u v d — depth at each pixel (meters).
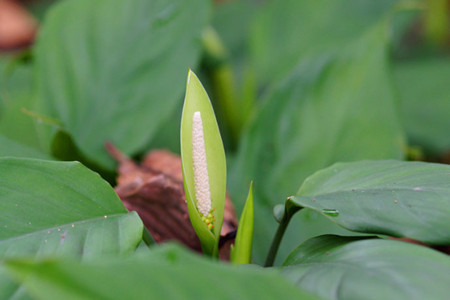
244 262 0.60
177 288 0.51
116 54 0.73
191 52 0.71
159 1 0.73
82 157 0.68
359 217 0.56
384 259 0.55
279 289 0.51
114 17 0.73
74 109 0.72
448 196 0.57
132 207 0.64
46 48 0.73
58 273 0.50
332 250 0.57
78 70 0.73
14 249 0.56
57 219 0.57
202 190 0.59
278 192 0.68
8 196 0.58
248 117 0.86
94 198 0.58
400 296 0.53
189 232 0.64
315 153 0.69
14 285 0.54
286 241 0.66
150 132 0.70
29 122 0.74
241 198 0.68
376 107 0.69
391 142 0.68
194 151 0.59
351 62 0.70
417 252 0.55
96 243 0.57
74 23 0.74
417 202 0.57
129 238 0.57
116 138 0.71
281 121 0.70
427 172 0.58
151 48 0.72
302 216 0.66
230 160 0.76
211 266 0.51
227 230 0.64
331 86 0.70
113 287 0.50
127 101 0.71
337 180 0.60
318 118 0.69
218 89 0.86
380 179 0.59
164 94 0.71
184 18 0.72
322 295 0.54
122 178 0.68
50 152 0.68
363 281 0.54
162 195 0.63
